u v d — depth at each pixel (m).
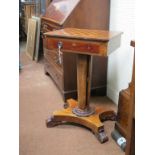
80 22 2.10
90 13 2.11
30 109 2.18
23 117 2.03
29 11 4.61
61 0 2.63
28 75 3.14
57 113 1.87
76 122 1.84
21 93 2.54
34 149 1.59
